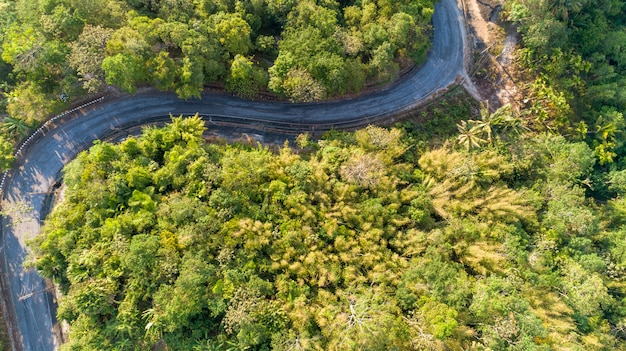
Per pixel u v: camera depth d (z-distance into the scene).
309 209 40.41
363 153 44.06
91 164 38.88
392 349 33.94
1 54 41.50
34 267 39.94
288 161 42.53
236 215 38.59
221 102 48.50
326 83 45.38
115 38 39.34
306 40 45.06
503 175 48.03
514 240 41.69
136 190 38.44
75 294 33.84
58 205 41.16
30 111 41.56
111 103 45.97
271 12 47.09
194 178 39.94
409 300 37.00
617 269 44.69
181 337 35.38
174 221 37.31
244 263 37.03
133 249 34.44
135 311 34.38
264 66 48.47
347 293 37.47
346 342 33.59
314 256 38.22
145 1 43.78
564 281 40.84
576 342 38.03
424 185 45.03
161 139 41.81
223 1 46.06
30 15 41.62
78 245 36.53
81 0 40.47
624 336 43.72
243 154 42.34
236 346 34.53
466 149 47.62
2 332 40.00
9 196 43.09
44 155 44.25
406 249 40.69
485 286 37.25
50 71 42.44
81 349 33.53
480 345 34.69
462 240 41.56
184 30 41.22
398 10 49.06
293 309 36.00
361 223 41.03
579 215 43.94
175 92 45.84
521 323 35.69
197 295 34.31
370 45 47.84
